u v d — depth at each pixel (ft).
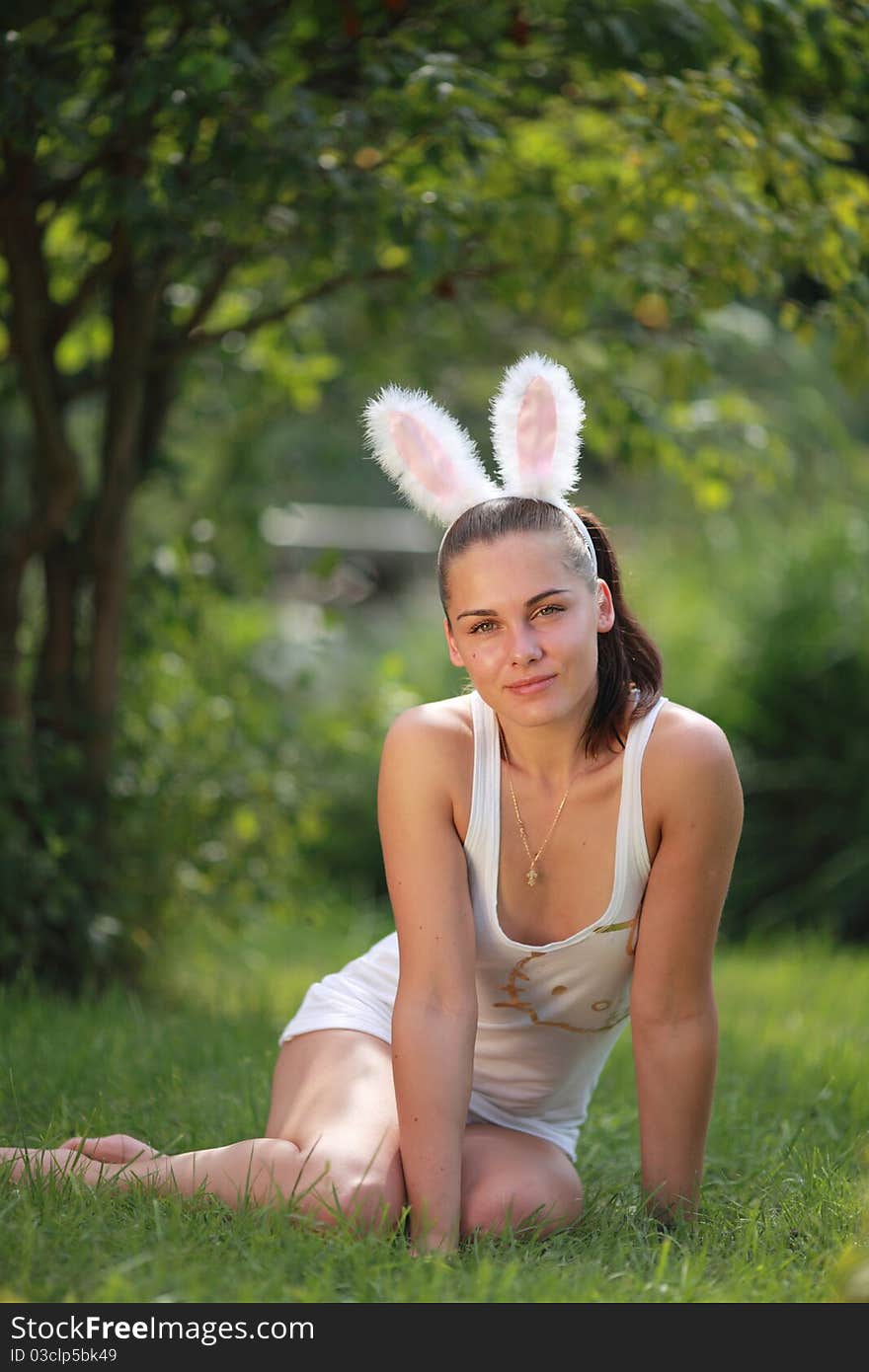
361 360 21.88
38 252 16.01
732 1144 11.05
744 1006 17.80
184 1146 10.17
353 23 14.73
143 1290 6.89
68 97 13.53
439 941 8.72
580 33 15.19
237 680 19.83
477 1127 9.25
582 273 16.05
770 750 26.76
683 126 13.78
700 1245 8.37
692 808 8.64
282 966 21.72
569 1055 9.55
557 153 17.87
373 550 38.78
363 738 20.79
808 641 26.66
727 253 14.70
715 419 19.51
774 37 14.99
